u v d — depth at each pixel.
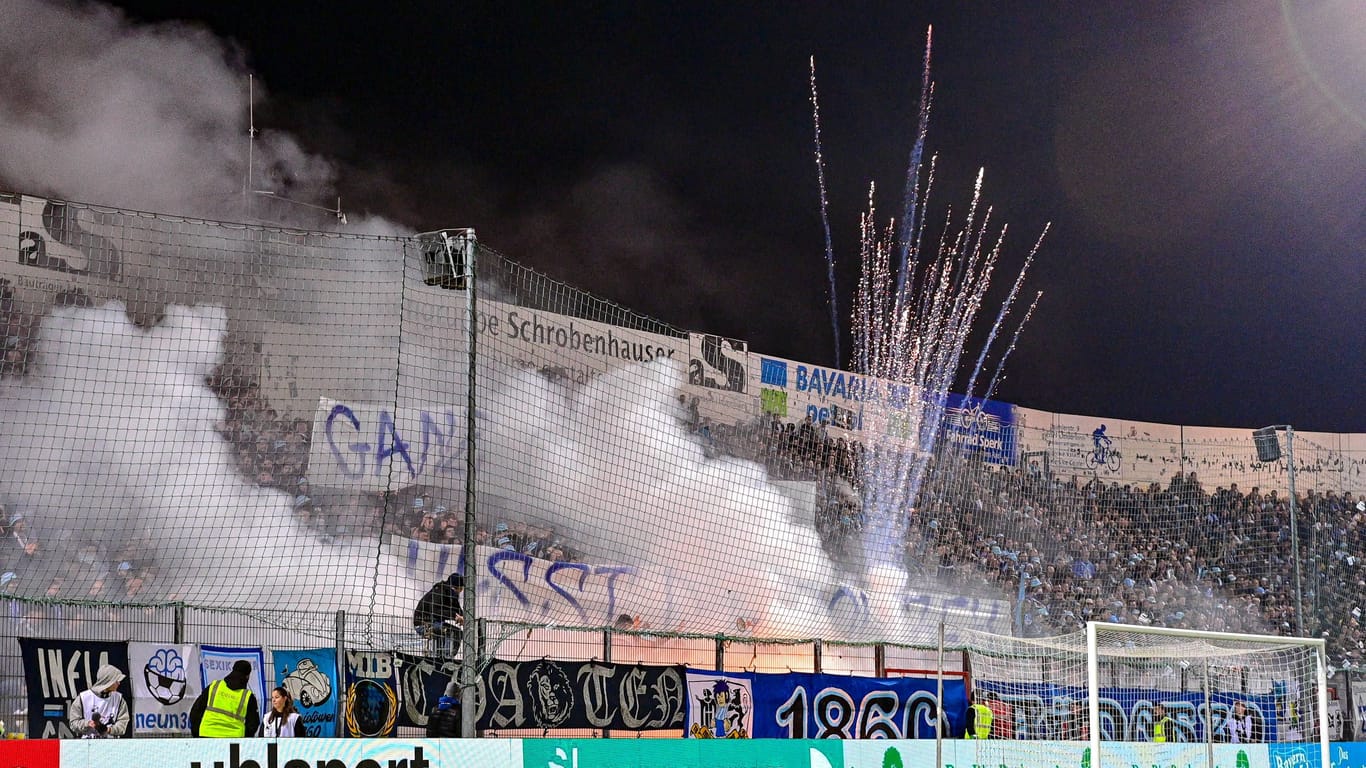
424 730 8.95
